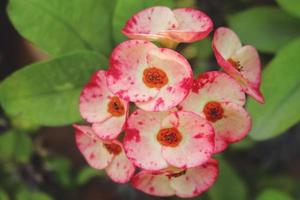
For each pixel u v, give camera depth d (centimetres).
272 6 36
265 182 41
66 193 43
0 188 39
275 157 40
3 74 46
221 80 27
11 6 31
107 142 28
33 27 31
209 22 28
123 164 29
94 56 30
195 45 37
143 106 27
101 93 28
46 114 31
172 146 27
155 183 28
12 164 40
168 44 28
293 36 34
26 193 40
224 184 35
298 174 42
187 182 28
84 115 28
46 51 31
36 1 31
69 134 46
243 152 41
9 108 31
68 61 30
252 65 29
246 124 27
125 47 27
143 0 31
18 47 46
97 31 31
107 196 45
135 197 42
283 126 30
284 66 31
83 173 42
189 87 26
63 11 31
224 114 27
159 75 27
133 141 27
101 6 31
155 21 28
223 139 28
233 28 34
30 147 39
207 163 27
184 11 28
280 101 31
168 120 27
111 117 28
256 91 28
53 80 30
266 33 34
